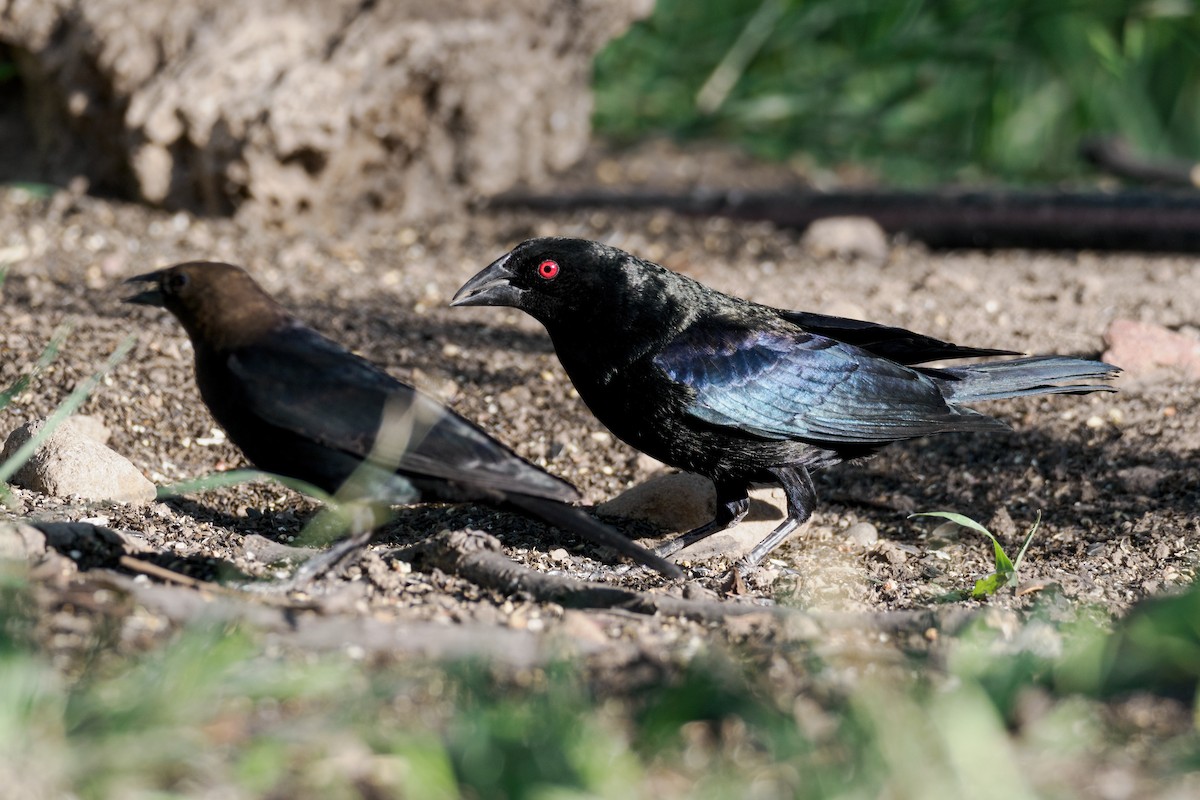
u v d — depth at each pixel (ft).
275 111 51.65
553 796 18.12
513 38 58.85
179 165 53.31
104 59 52.85
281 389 26.12
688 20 79.56
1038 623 24.44
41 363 31.12
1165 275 52.49
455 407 39.14
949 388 34.37
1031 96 78.02
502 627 24.89
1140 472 36.01
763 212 58.54
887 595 29.27
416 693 21.45
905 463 38.06
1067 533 33.47
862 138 77.61
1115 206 55.83
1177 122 80.69
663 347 31.71
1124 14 75.61
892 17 76.79
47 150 56.29
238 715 20.04
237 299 26.86
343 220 55.77
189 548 28.60
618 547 26.23
